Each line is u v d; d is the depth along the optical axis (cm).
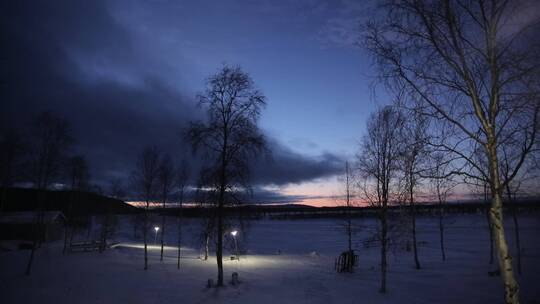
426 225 9069
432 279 2291
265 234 8619
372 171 2112
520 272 2283
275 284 2194
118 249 4009
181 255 3809
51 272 2523
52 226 4516
